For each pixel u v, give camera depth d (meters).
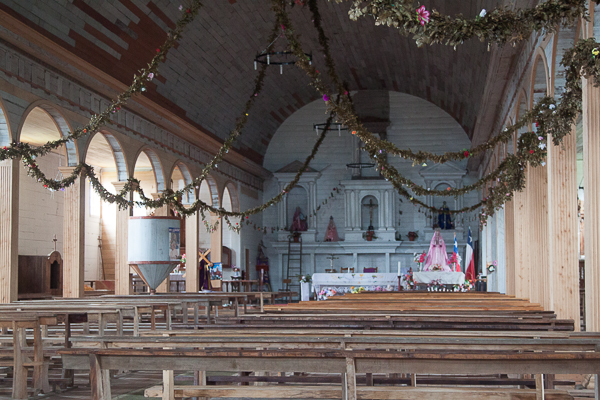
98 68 16.78
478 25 6.25
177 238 15.74
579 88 8.11
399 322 8.59
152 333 6.21
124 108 18.95
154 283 15.32
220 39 22.25
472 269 23.78
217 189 26.83
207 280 24.38
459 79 24.75
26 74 14.12
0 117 13.30
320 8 22.58
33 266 22.67
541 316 8.70
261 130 31.78
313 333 6.34
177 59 20.98
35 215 23.84
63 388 8.73
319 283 24.30
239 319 8.97
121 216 19.38
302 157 33.41
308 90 31.89
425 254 22.95
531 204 14.30
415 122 32.44
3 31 13.01
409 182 15.23
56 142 12.34
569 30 10.02
